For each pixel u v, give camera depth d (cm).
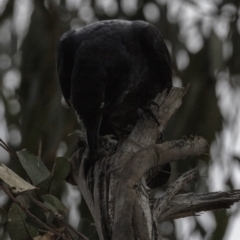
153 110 598
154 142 575
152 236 505
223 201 560
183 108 1080
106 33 723
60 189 1023
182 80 1111
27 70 1097
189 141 576
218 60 1072
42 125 1048
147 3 1125
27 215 518
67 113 1049
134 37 741
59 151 1046
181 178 568
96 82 649
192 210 559
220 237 1023
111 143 613
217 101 1091
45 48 1096
